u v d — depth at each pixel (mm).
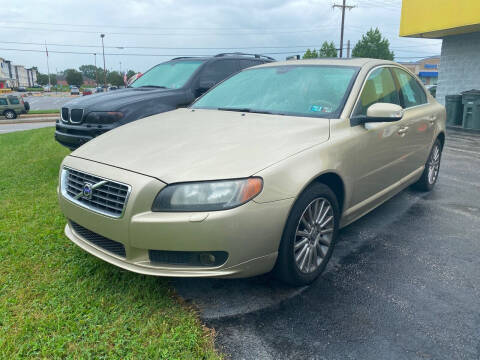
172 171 2547
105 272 3029
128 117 5777
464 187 5699
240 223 2453
